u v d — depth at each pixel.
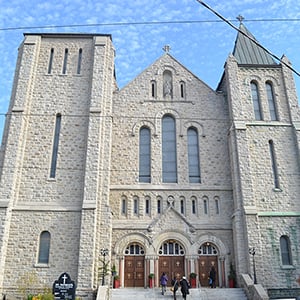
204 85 35.44
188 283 27.34
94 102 30.52
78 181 28.41
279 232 28.83
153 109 34.09
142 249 29.53
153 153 32.47
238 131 31.50
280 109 33.44
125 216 30.22
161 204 30.97
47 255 26.30
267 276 27.45
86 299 24.53
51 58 32.81
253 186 30.33
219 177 32.03
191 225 29.97
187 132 33.94
